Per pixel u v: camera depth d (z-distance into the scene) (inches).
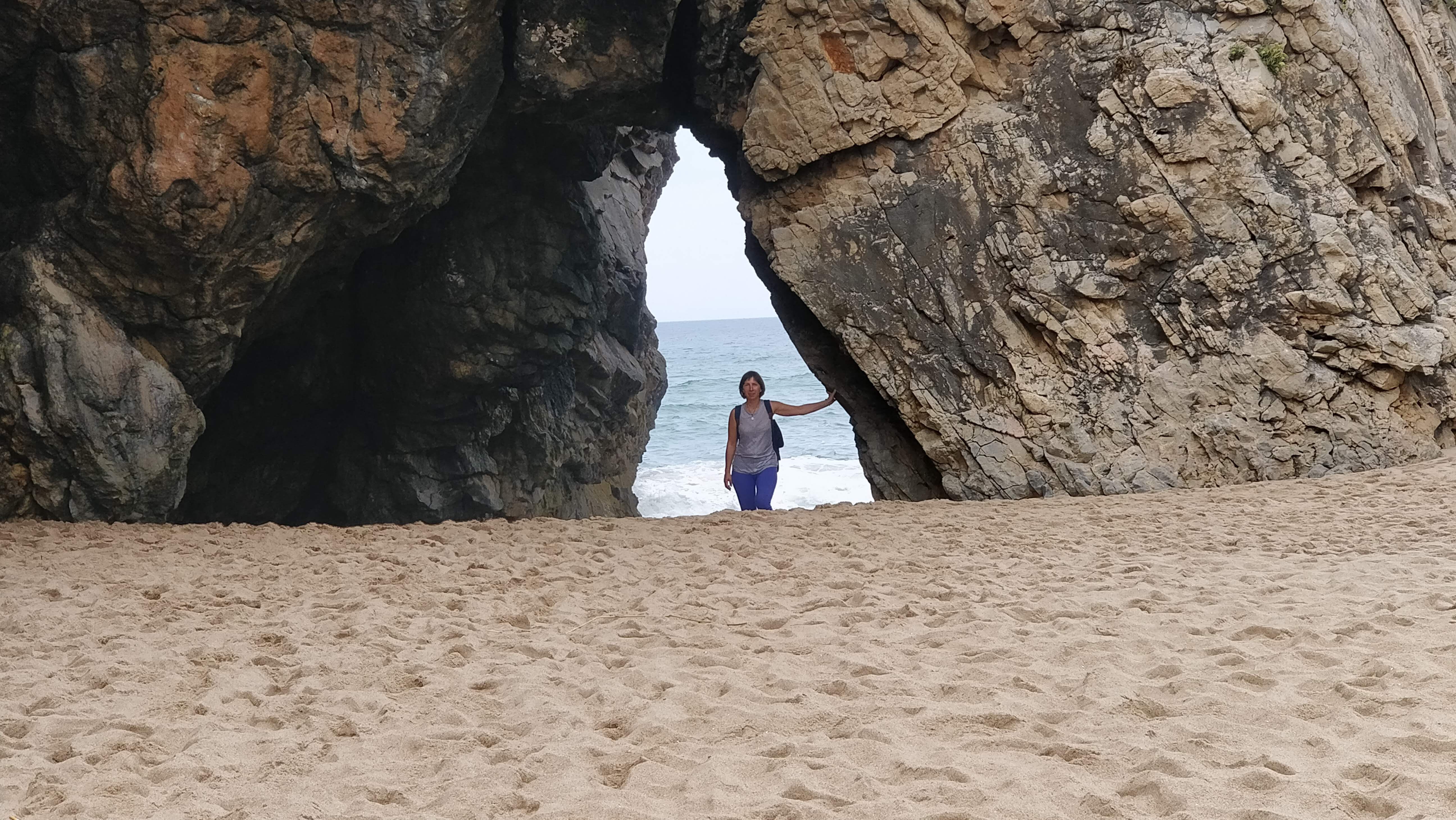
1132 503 422.6
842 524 396.5
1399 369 465.4
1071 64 506.3
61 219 471.5
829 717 179.9
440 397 748.6
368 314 726.5
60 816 151.3
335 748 175.6
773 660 217.5
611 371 897.5
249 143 467.8
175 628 258.5
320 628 257.6
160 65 450.6
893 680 197.3
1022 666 203.8
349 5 467.2
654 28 542.9
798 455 1711.4
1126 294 494.9
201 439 673.6
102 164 461.4
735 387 2925.7
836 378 571.2
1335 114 489.4
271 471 742.5
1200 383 482.0
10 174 491.5
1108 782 147.9
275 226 497.7
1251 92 478.6
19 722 189.8
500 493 831.7
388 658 228.8
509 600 283.7
